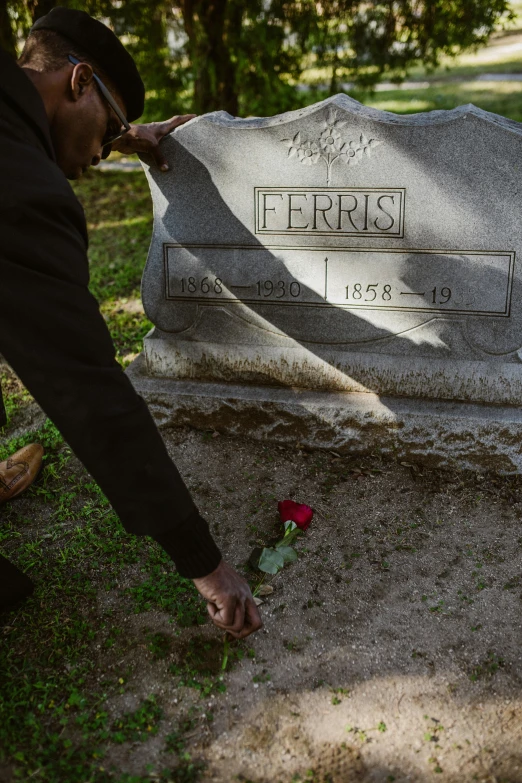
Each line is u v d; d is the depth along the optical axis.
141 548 2.52
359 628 2.19
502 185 2.52
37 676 2.01
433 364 2.85
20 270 1.39
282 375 3.05
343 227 2.73
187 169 2.79
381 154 2.58
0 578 2.12
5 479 2.72
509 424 2.74
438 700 1.94
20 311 1.39
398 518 2.66
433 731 1.85
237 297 2.95
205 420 3.11
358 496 2.78
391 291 2.78
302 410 2.96
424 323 2.80
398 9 5.46
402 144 2.55
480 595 2.30
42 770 1.74
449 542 2.53
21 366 1.41
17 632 2.16
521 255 2.60
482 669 2.03
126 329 4.11
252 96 5.79
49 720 1.89
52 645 2.12
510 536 2.54
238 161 2.72
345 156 2.62
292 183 2.71
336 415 2.94
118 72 1.81
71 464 2.99
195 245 2.91
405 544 2.53
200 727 1.88
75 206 1.51
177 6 5.54
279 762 1.78
